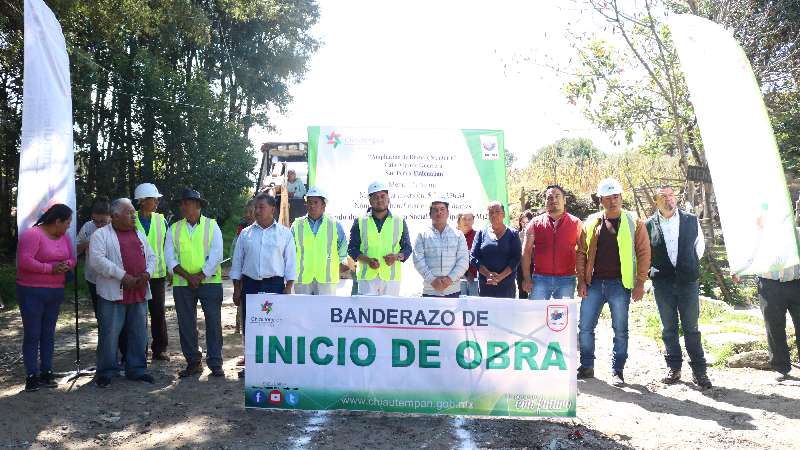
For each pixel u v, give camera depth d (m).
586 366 7.17
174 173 22.16
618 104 15.84
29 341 6.52
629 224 6.83
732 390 6.65
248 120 31.75
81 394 6.48
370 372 5.76
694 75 6.04
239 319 9.70
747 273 5.89
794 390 6.63
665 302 6.87
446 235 7.04
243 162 23.38
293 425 5.61
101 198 7.60
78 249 7.65
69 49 16.72
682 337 8.89
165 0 18.48
